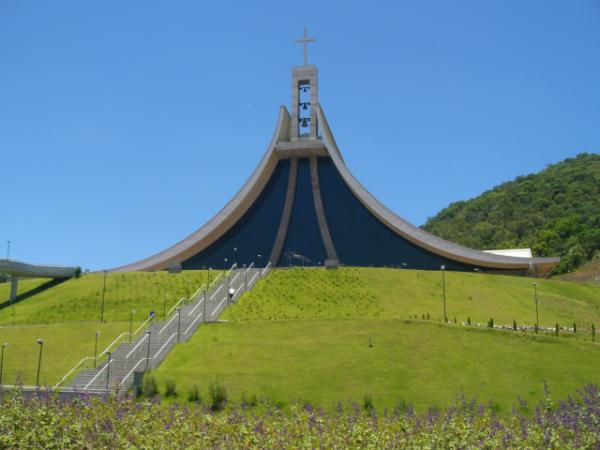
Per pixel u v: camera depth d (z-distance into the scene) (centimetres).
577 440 1045
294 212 4566
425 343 2253
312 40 4806
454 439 1005
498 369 2034
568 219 7531
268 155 4531
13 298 3684
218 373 2069
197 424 1070
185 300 3167
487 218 9106
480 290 3503
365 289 3309
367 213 4450
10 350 2561
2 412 1060
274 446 974
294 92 4769
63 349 2561
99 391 1862
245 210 4600
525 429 1066
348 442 1008
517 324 2894
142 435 1010
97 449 978
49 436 987
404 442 1000
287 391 1928
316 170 4628
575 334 2498
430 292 3394
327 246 4403
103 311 3206
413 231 4212
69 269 4047
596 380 1947
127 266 4362
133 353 2362
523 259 4100
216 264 4509
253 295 3159
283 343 2327
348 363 2120
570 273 6172
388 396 1880
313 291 3244
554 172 10062
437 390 1912
